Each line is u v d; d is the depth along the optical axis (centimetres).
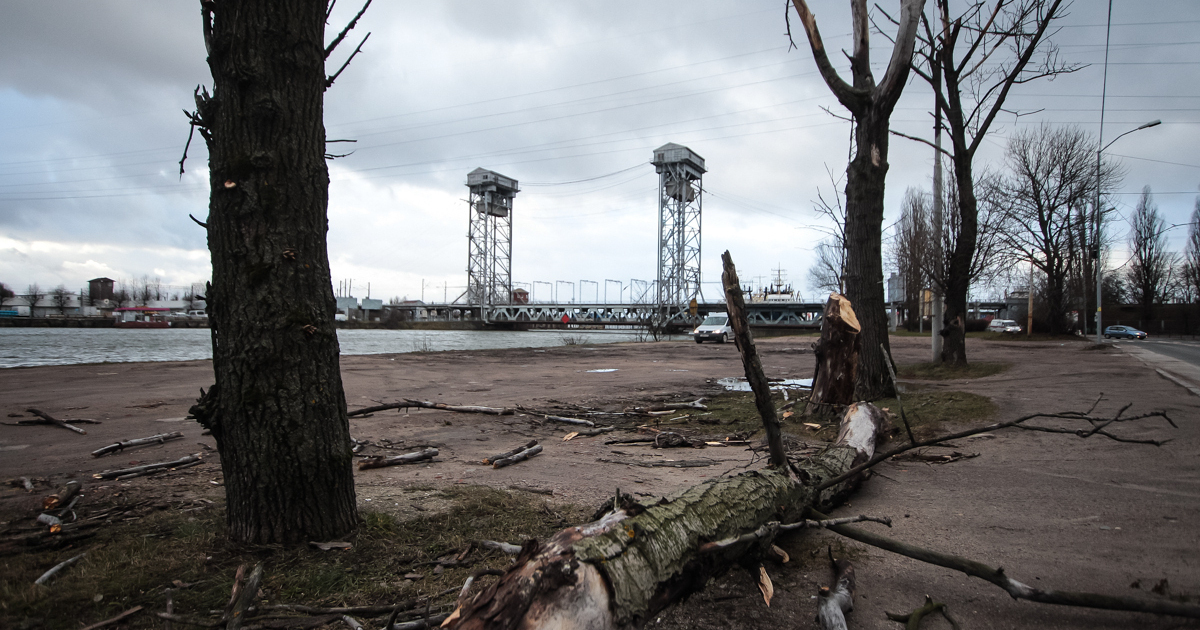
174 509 386
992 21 1154
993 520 376
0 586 273
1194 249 5203
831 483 371
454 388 1119
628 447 626
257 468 313
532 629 185
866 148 838
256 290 308
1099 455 530
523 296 11331
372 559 306
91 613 252
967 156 1276
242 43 305
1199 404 761
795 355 2248
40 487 446
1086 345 2625
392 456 561
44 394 948
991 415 705
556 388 1145
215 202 312
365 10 349
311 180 324
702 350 2628
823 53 846
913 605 268
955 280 1338
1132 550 321
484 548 322
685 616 259
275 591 271
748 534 268
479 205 10169
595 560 211
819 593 257
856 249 855
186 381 1136
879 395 846
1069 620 254
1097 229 3281
